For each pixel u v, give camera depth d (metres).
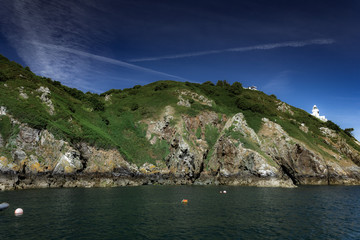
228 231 20.50
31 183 46.53
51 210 27.00
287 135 78.94
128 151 68.69
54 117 58.47
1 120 48.62
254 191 48.31
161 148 73.44
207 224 22.56
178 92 101.00
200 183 65.12
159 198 37.16
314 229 21.77
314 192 49.31
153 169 64.75
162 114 83.69
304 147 76.50
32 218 23.45
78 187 49.59
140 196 38.75
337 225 23.23
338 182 76.69
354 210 30.67
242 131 73.25
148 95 102.00
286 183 60.50
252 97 118.25
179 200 35.66
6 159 44.84
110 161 57.19
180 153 65.94
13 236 18.14
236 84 133.62
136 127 80.94
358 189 57.69
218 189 51.44
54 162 50.28
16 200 32.62
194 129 79.62
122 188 50.03
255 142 72.56
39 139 50.81
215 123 85.62
